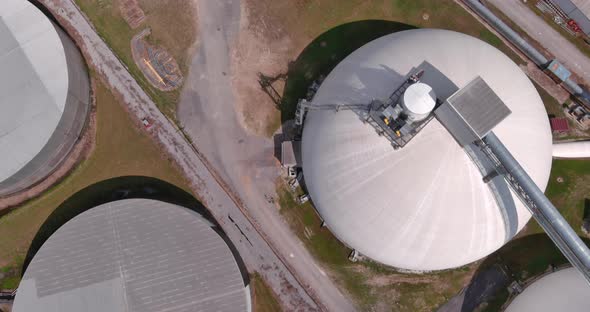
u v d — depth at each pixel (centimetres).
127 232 2281
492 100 1656
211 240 2298
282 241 2533
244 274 2500
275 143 2636
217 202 2578
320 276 2495
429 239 1928
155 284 2225
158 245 2273
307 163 2214
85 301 2195
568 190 2545
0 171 2316
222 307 2227
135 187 2589
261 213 2562
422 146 1797
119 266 2236
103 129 2642
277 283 2497
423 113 1689
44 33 2483
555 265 2438
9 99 2408
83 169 2597
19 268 2494
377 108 1873
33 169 2414
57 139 2416
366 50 2231
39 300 2194
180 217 2317
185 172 2605
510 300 2420
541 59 2641
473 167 1791
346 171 1966
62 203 2561
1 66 2450
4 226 2523
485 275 2461
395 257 2078
